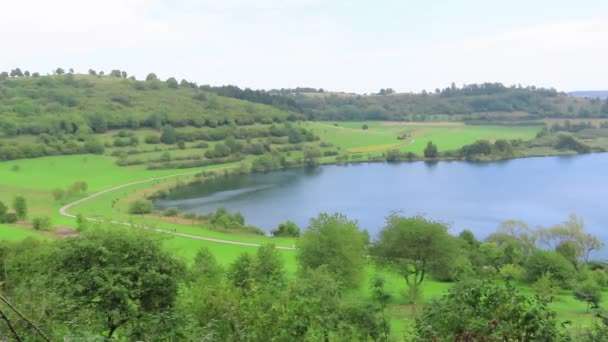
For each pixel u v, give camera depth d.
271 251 32.22
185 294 21.17
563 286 43.06
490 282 9.05
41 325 10.12
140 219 82.69
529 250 64.75
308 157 164.88
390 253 39.47
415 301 37.50
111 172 137.12
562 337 8.20
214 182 137.62
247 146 173.38
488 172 144.38
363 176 142.62
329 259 37.50
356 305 15.95
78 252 21.84
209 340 9.23
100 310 20.02
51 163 137.25
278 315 11.13
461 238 58.75
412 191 119.19
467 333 7.79
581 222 70.06
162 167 148.00
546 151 178.75
